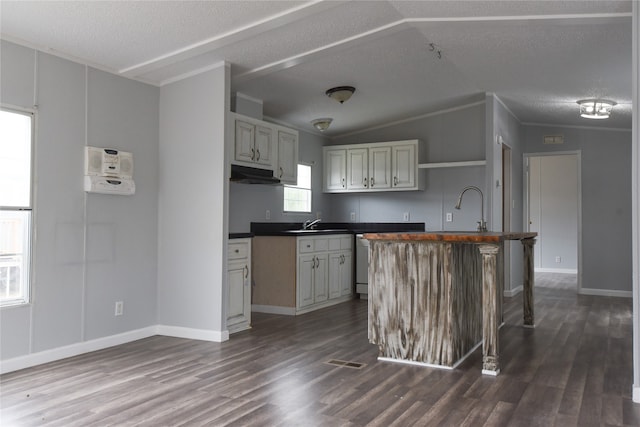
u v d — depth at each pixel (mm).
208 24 3559
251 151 5176
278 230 6426
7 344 3455
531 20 3701
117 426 2520
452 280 3564
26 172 3584
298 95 5719
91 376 3352
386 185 7020
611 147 7188
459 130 6875
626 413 2717
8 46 3479
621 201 7109
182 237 4543
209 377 3324
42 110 3682
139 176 4473
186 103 4562
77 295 3920
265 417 2637
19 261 3557
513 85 5613
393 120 7219
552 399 2926
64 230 3824
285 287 5613
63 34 3531
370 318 3797
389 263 3744
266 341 4348
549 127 7559
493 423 2572
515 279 7309
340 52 4539
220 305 4348
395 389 3088
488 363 3410
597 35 3881
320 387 3123
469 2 3477
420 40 4297
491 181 6117
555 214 10398
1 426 2525
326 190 7449
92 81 4066
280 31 3816
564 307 6133
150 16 3371
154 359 3773
